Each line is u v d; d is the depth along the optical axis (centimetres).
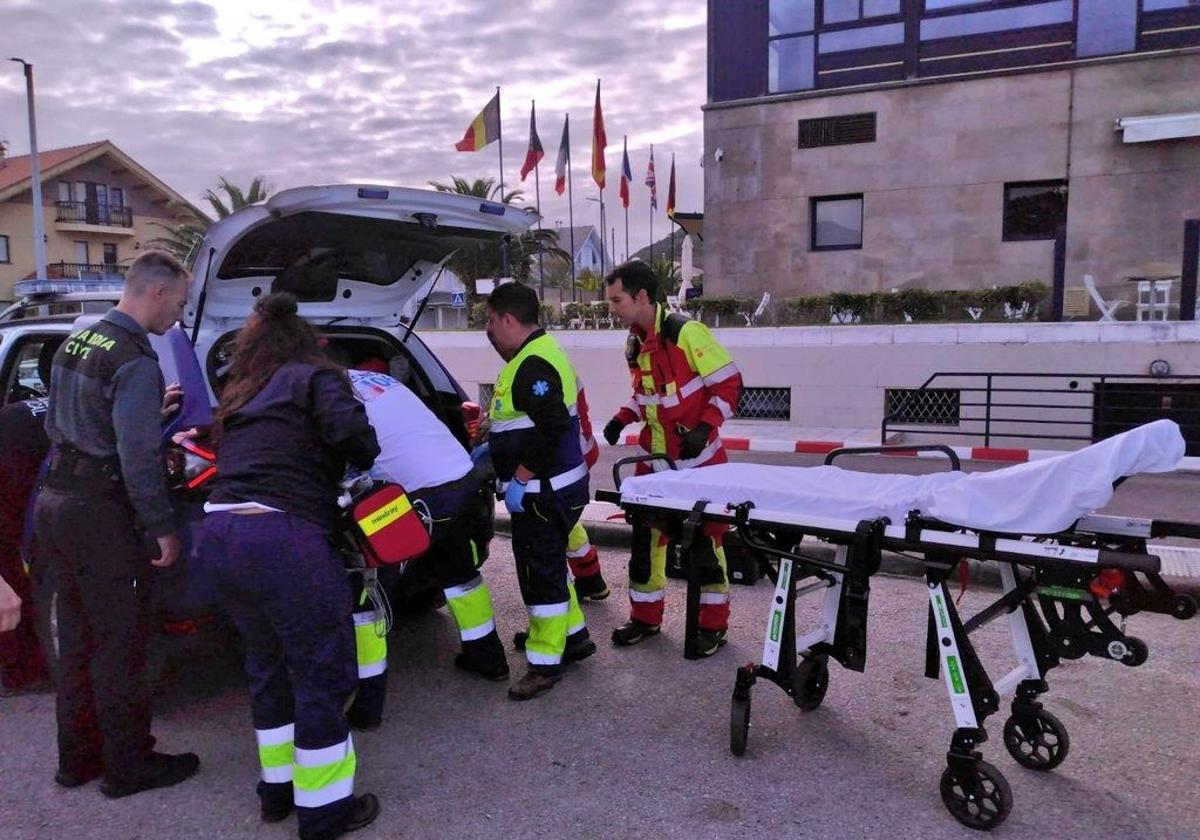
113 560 320
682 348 441
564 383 396
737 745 353
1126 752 351
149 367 316
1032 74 1326
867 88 1412
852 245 1475
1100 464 279
